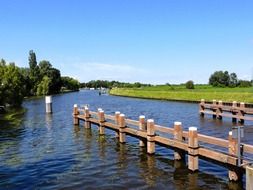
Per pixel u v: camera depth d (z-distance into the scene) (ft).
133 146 79.61
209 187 50.06
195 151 56.13
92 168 61.87
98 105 232.32
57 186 52.31
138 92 349.20
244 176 53.52
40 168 62.80
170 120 134.21
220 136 93.56
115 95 411.95
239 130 47.19
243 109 115.14
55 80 512.22
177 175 56.03
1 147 83.61
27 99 325.83
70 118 147.02
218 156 51.13
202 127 110.42
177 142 60.70
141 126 74.33
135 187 50.93
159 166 61.62
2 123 132.36
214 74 394.11
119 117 83.10
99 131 98.22
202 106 140.77
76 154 73.61
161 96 289.74
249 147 47.14
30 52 491.31
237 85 372.99
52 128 115.55
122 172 58.80
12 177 57.57
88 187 51.49
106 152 74.49
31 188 51.72
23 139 94.58
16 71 240.73
